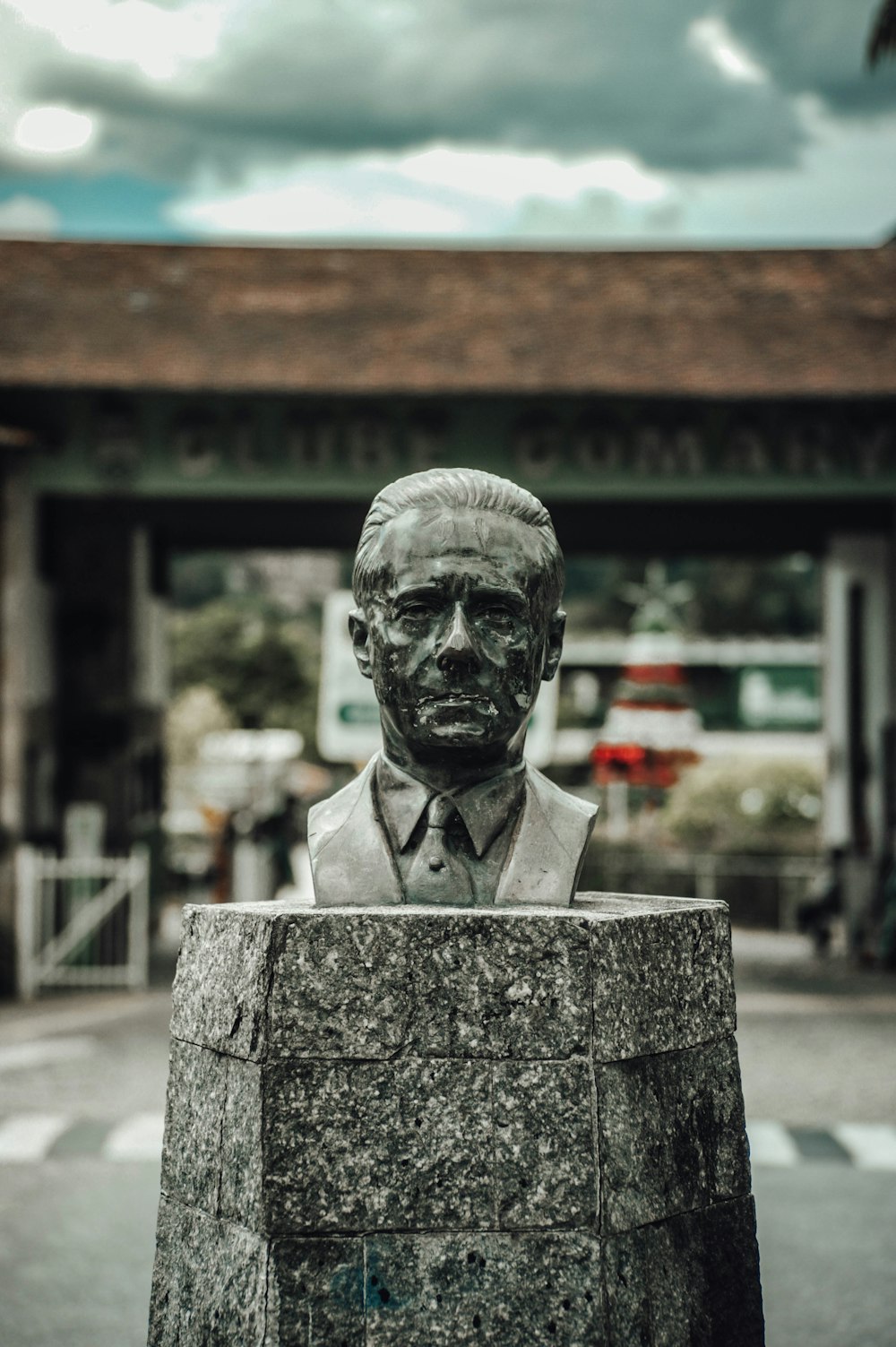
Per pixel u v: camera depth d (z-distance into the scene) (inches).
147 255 670.5
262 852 756.0
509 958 142.9
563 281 660.1
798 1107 389.1
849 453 610.2
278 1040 142.0
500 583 155.9
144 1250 275.4
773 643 1312.7
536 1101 141.6
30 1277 261.0
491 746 157.8
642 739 871.1
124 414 606.9
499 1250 139.9
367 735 617.6
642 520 689.6
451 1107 141.4
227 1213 145.4
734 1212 154.9
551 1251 139.9
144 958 625.9
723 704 1279.5
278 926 143.3
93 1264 267.9
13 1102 390.9
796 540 802.2
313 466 609.3
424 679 155.9
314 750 1296.8
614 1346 139.6
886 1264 267.0
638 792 986.1
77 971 607.8
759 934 894.4
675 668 888.3
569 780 1144.2
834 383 588.7
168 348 600.1
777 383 588.4
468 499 158.1
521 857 159.5
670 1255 147.1
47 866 602.5
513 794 162.4
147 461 607.8
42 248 666.8
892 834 716.7
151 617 826.8
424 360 596.4
